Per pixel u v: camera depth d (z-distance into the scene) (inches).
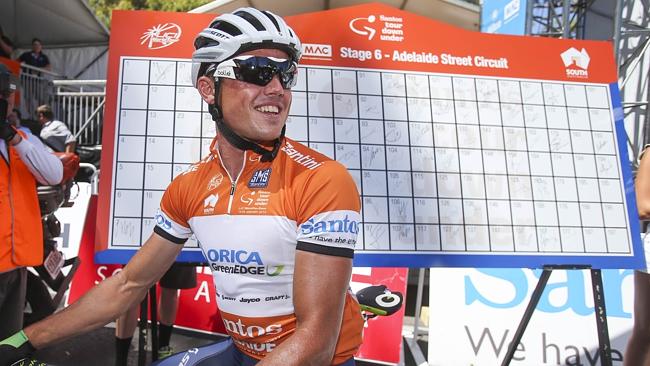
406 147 82.0
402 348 134.2
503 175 83.5
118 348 106.3
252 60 43.9
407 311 165.5
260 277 44.9
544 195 83.7
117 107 78.0
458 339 123.4
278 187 43.9
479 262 80.2
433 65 85.7
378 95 83.0
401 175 80.8
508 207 82.6
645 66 206.8
